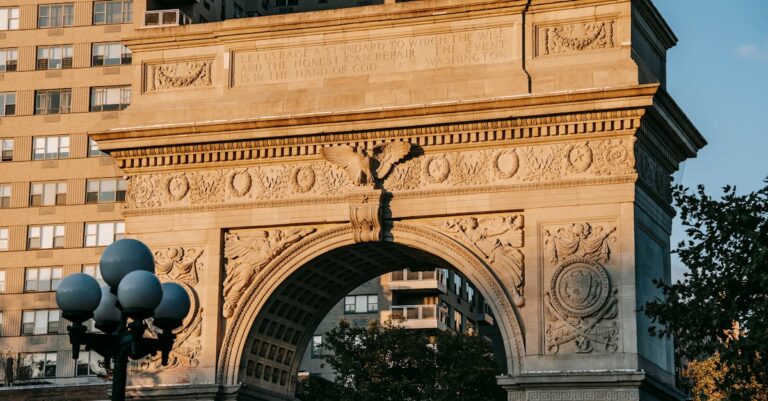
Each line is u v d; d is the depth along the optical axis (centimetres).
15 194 12294
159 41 6962
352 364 10631
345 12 6700
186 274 6725
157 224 6800
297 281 6812
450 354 10731
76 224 12169
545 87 6350
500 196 6341
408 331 11544
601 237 6184
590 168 6244
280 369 7144
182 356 6681
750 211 5947
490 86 6412
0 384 11638
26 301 12119
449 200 6406
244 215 6694
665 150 6600
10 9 12612
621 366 6069
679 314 5909
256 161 6712
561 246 6225
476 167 6400
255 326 6719
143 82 6975
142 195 6844
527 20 6481
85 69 12394
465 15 6556
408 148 6469
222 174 6762
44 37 12512
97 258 12056
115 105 12288
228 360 6662
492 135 6384
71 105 12362
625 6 6381
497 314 6284
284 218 6625
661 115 6316
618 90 6169
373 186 6506
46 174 12294
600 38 6391
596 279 6162
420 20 6619
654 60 6831
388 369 10600
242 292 6675
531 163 6328
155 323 4497
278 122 6594
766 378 5928
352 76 6669
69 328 4366
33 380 11425
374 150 6525
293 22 6762
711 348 5928
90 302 4341
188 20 11738
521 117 6303
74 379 11894
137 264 4362
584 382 6078
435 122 6400
